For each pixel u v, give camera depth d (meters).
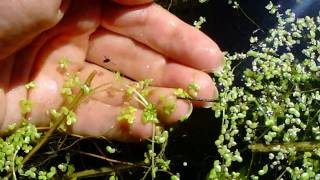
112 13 0.17
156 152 0.19
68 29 0.17
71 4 0.16
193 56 0.17
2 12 0.14
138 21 0.17
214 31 0.19
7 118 0.17
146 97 0.17
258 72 0.18
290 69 0.17
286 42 0.18
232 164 0.18
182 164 0.19
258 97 0.18
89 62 0.18
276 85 0.18
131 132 0.17
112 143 0.18
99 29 0.17
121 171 0.18
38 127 0.18
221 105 0.17
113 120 0.17
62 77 0.17
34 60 0.17
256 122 0.18
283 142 0.17
